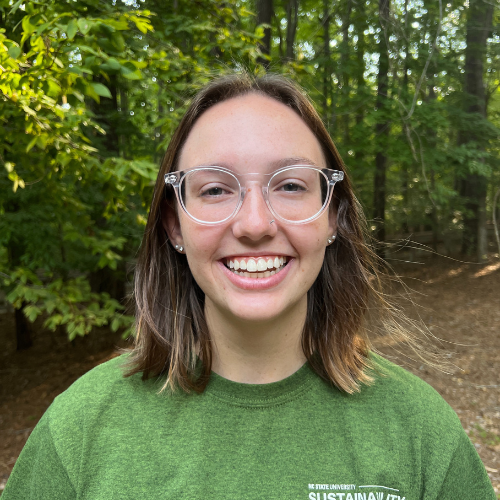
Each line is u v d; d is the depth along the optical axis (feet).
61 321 10.96
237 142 3.19
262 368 3.59
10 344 30.55
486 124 28.60
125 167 9.84
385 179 39.52
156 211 4.00
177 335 3.75
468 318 29.43
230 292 3.23
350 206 4.21
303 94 3.71
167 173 3.71
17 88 8.20
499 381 20.22
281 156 3.19
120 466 3.17
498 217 49.11
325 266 4.20
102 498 3.06
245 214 3.09
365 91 27.30
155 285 4.09
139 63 8.41
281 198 3.22
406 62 26.73
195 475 3.13
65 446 3.25
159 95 12.94
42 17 8.07
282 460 3.22
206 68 12.25
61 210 14.15
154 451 3.24
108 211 12.73
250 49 12.73
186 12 14.25
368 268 4.37
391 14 22.59
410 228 49.73
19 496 3.45
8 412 20.72
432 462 3.27
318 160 3.53
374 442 3.31
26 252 16.48
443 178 31.32
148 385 3.64
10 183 13.85
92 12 9.86
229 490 3.10
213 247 3.20
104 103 23.73
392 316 4.75
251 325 3.40
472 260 43.70
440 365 4.95
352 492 3.11
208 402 3.47
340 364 3.67
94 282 27.17
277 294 3.21
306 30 37.93
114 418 3.40
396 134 28.73
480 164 26.45
